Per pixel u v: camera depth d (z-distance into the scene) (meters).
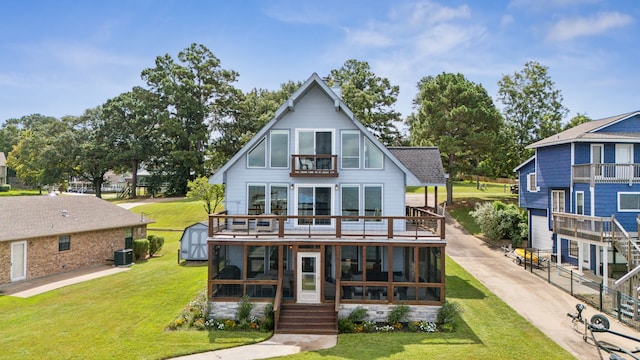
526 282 20.36
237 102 58.62
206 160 57.69
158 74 56.69
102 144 58.06
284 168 18.97
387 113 53.06
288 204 18.89
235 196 18.98
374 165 18.84
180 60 57.22
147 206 48.25
